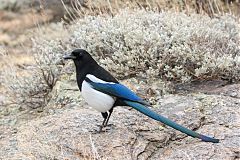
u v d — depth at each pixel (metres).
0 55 17.81
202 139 9.93
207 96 12.43
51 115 12.29
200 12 16.97
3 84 14.53
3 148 11.09
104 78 10.59
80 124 11.36
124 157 10.44
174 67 13.63
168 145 11.04
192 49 13.66
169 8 17.36
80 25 15.49
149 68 13.27
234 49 13.95
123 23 14.44
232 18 16.22
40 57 14.15
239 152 10.38
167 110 12.05
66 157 10.46
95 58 14.08
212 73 13.22
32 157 10.59
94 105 10.70
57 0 20.08
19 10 21.78
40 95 14.15
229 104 12.06
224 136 10.89
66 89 13.50
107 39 14.18
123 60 13.55
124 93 10.55
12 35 20.30
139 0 17.75
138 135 11.16
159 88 13.04
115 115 11.76
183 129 10.08
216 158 10.23
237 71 13.23
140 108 10.48
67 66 14.69
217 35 14.13
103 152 10.52
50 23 20.03
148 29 13.98
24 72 15.55
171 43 13.75
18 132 11.91
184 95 12.76
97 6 16.81
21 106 14.03
